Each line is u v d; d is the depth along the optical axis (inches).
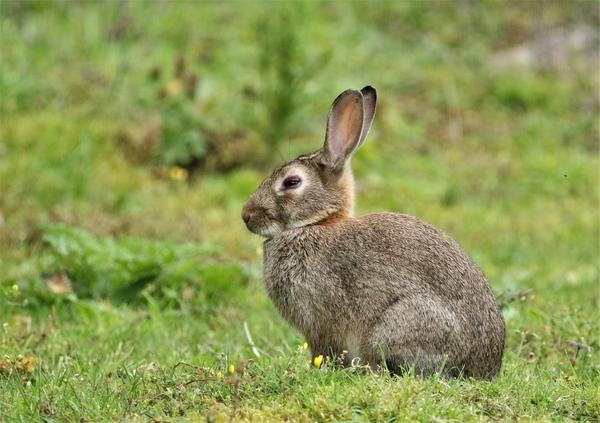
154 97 703.1
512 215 637.3
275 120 685.9
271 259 338.0
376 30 893.8
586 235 602.2
